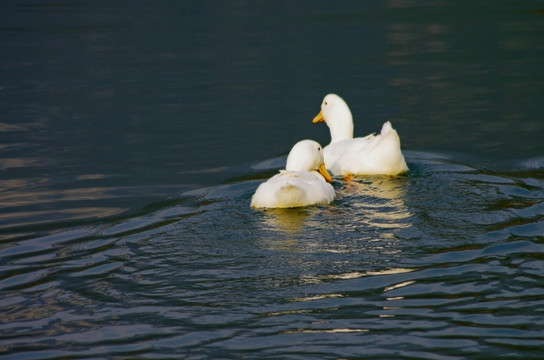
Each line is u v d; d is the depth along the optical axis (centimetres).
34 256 1052
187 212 1230
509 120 1786
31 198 1336
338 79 2241
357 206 1238
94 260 1027
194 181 1418
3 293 926
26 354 777
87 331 823
